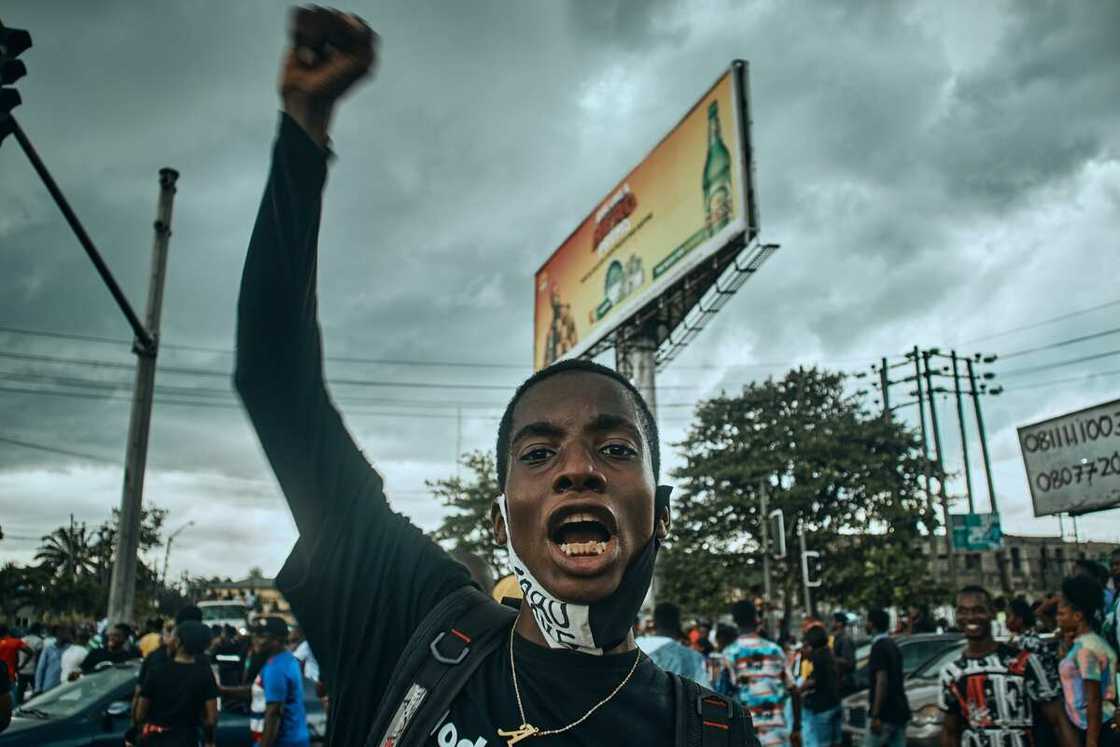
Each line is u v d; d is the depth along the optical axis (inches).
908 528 1212.5
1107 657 171.5
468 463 1144.2
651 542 46.9
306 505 51.8
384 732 46.4
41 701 267.3
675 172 849.5
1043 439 332.8
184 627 226.7
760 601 663.8
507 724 43.6
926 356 1235.2
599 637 44.5
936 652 359.6
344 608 52.8
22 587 1818.4
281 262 44.9
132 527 448.8
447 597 52.9
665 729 44.4
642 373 911.0
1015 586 1551.4
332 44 44.3
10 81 238.7
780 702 267.3
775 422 1273.4
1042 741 172.9
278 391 47.3
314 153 44.4
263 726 228.7
